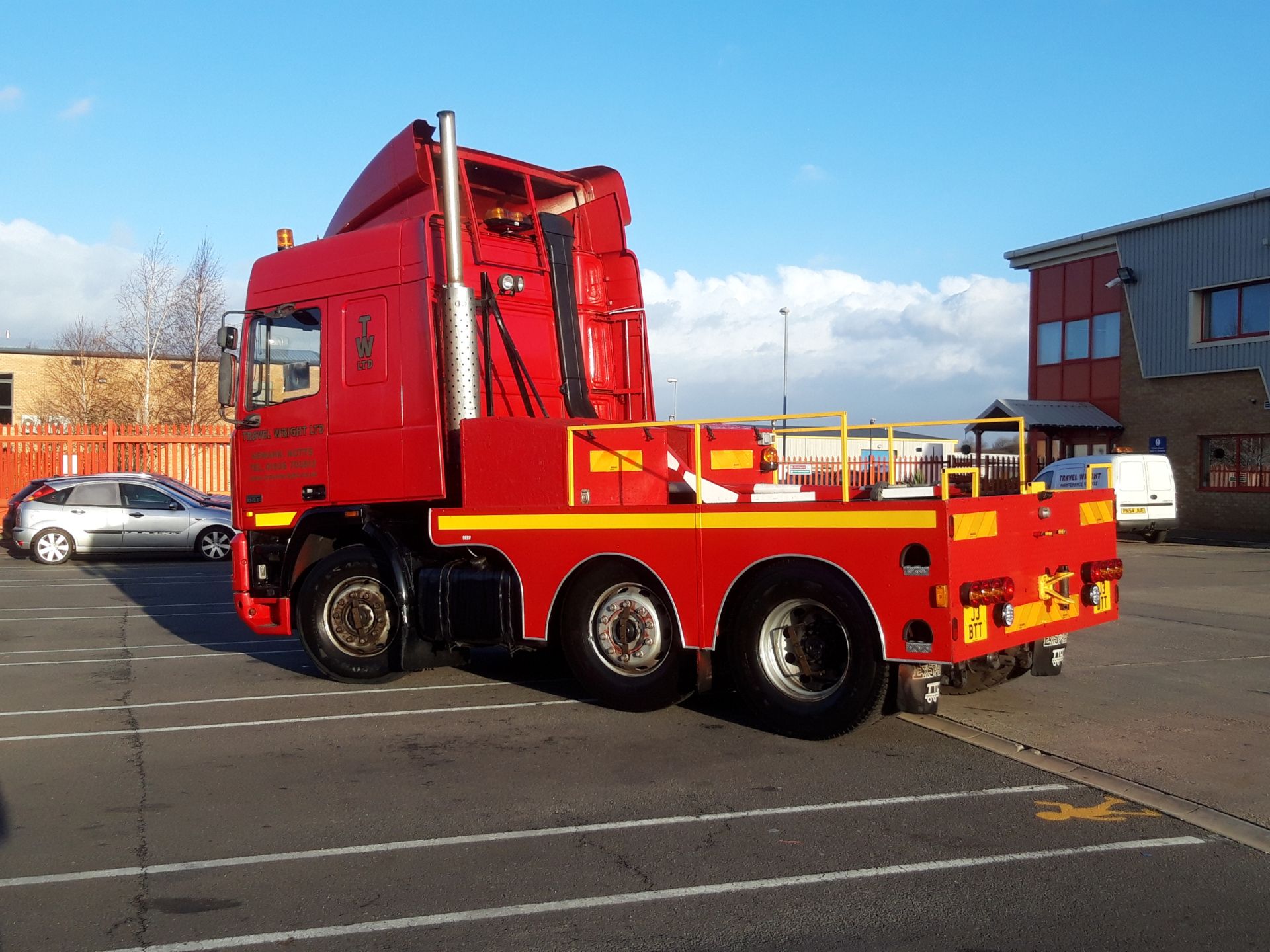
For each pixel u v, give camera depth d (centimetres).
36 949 374
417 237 772
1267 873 428
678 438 769
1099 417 2872
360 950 371
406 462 772
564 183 914
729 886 423
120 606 1362
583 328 918
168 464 2492
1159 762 582
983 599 567
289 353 845
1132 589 1416
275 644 1053
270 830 495
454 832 489
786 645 638
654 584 684
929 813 505
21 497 1973
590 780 566
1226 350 2566
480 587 742
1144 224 2748
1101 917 389
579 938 378
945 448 1939
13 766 607
